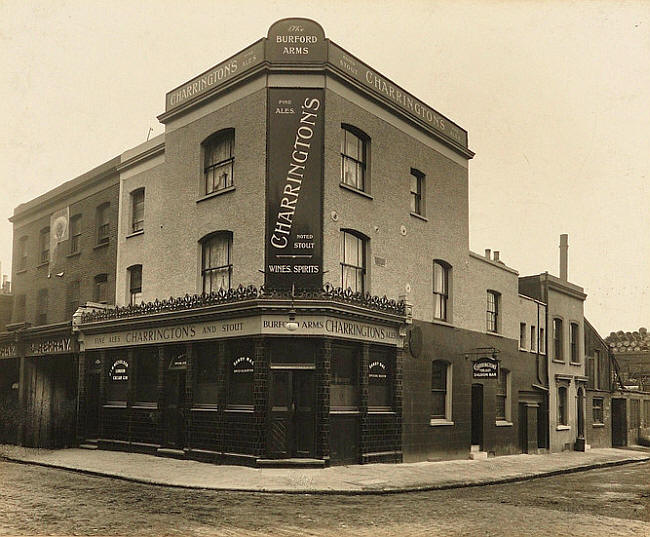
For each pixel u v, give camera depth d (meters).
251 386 17.92
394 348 20.45
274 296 17.48
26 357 26.73
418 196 23.12
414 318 21.77
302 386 17.66
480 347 25.28
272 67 18.67
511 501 14.13
